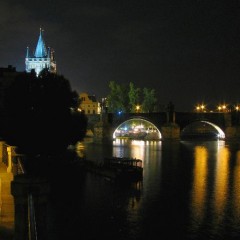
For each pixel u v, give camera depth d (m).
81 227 41.50
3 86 84.12
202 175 77.50
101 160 95.44
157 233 40.69
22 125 43.31
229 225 43.69
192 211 49.00
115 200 53.97
